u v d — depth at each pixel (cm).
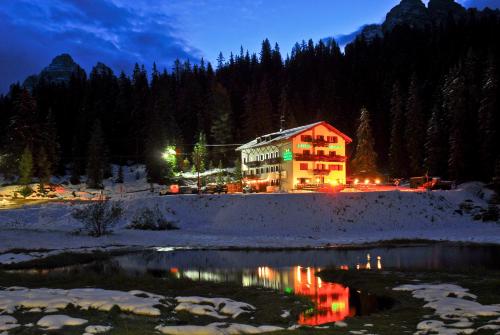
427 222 5588
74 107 12962
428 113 9462
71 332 1257
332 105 11062
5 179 9275
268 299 1928
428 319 1525
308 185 7294
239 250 4038
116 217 4894
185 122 11444
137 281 2277
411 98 8688
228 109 10712
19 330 1266
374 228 5375
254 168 9150
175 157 9769
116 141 12000
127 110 12744
